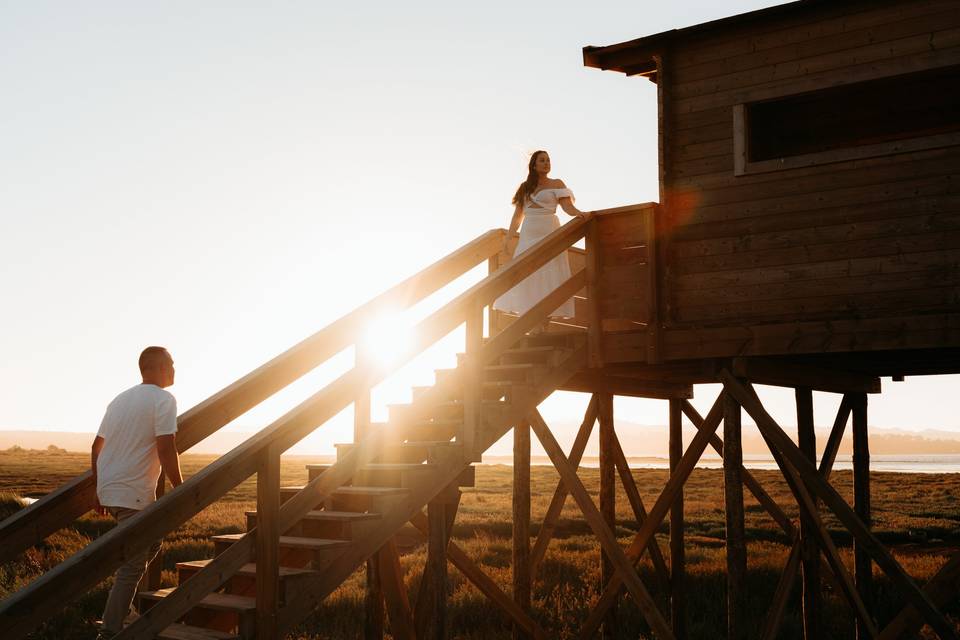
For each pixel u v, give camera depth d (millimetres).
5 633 4066
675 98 9008
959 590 7480
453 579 14805
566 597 13820
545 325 9180
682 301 8695
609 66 9477
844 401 11125
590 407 11086
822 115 9984
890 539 23031
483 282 7383
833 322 7785
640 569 16375
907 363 9891
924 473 62031
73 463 63594
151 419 5844
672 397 11898
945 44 7676
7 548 5414
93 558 4379
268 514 5344
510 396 7742
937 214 7574
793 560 8945
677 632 10719
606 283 8828
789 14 8398
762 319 8273
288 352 6613
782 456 8727
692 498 35344
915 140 7715
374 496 6352
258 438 5309
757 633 11977
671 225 8844
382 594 8547
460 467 7094
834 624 12562
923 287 7566
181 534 20328
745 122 8586
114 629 5508
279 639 5469
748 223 8461
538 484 41781
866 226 7879
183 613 5234
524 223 9148
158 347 6270
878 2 8023
